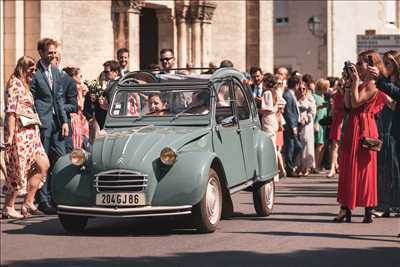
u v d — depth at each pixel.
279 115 26.25
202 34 38.47
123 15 33.50
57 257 12.88
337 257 12.63
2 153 19.66
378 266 11.96
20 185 17.33
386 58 14.63
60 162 15.19
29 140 17.33
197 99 15.98
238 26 41.28
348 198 16.16
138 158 14.55
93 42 32.50
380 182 17.14
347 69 15.73
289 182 25.61
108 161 14.59
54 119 18.41
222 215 17.09
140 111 16.25
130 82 16.72
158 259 12.56
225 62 22.23
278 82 26.48
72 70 20.22
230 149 16.02
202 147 15.17
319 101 29.52
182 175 14.46
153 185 14.47
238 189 15.98
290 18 54.44
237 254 12.91
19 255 13.08
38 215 18.03
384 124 17.09
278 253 12.96
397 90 14.12
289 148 27.77
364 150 16.06
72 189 14.80
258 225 16.00
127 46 33.56
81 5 31.94
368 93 15.80
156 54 38.00
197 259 12.52
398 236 14.43
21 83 17.30
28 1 28.92
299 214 17.70
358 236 14.60
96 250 13.45
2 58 28.66
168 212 14.42
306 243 13.85
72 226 15.33
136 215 14.42
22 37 28.84
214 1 40.03
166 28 37.66
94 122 19.88
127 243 14.08
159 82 16.47
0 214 18.16
